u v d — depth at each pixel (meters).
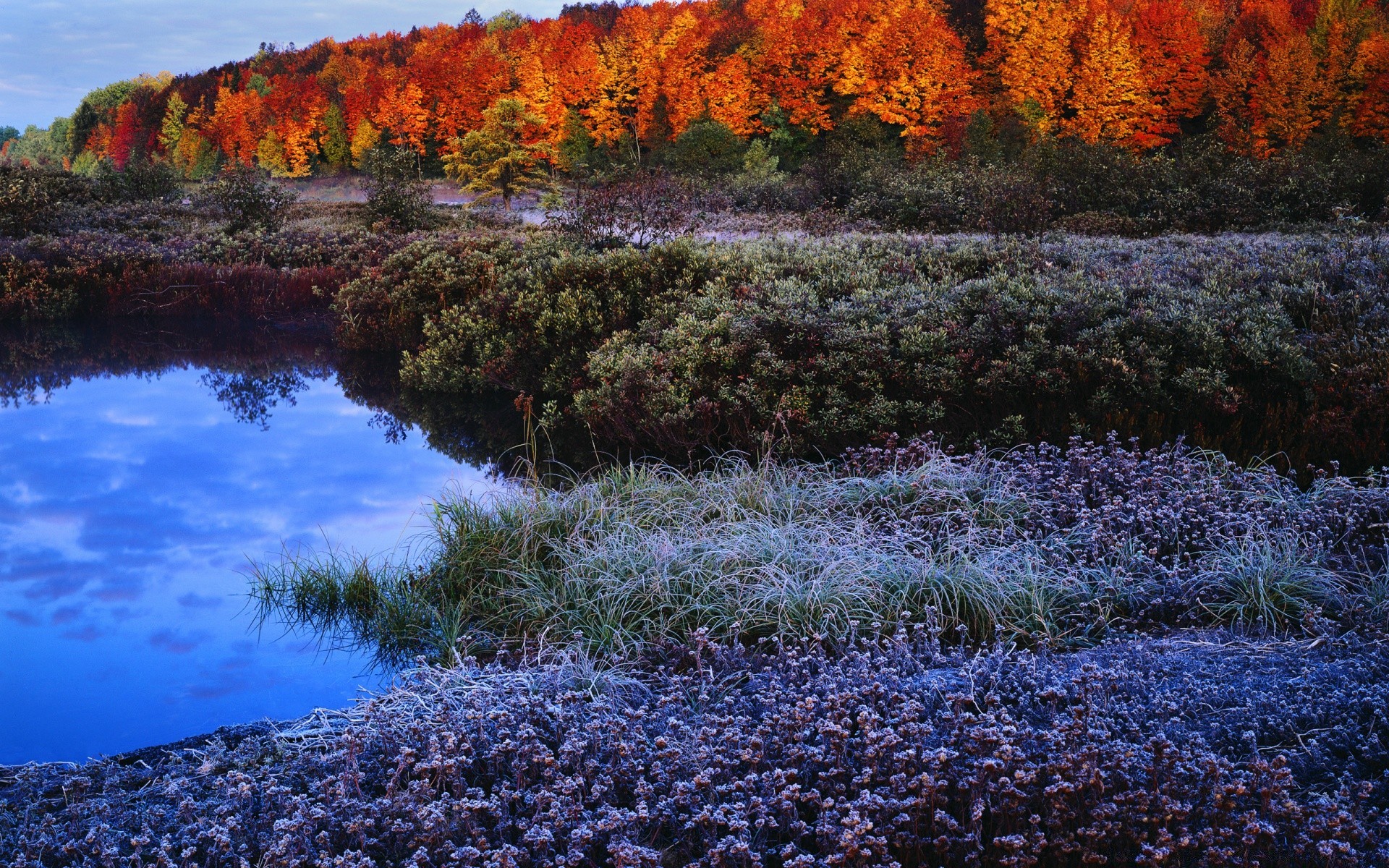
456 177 54.53
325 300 16.78
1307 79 44.69
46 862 3.10
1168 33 49.69
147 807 3.40
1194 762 3.07
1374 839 2.77
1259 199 20.06
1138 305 9.09
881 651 4.66
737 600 5.19
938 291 10.38
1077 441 6.88
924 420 8.21
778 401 8.63
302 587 6.26
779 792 3.10
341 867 2.74
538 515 6.61
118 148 90.75
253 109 76.56
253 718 4.73
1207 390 7.55
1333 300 9.15
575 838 2.80
